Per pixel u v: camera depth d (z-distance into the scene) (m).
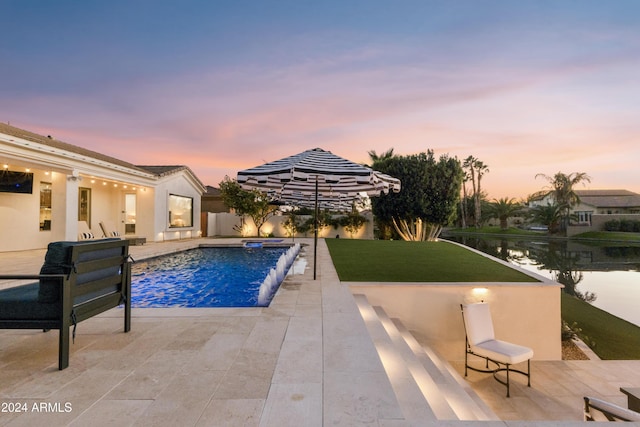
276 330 3.67
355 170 5.70
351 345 3.20
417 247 14.16
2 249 11.31
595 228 38.03
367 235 24.28
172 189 18.22
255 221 23.27
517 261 20.86
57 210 11.65
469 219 51.50
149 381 2.44
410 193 20.20
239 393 2.26
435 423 1.87
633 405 3.35
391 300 6.36
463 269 8.38
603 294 12.80
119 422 1.91
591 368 6.27
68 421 1.92
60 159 10.99
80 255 2.90
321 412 2.02
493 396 5.33
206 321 4.02
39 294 2.71
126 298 3.60
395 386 2.74
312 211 24.02
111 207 16.56
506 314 6.45
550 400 5.23
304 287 6.16
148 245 14.98
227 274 10.06
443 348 6.36
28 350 3.08
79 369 2.66
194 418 1.96
